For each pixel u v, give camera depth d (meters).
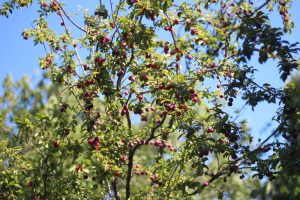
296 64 8.05
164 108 9.82
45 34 10.30
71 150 8.87
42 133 9.09
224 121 8.75
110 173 9.05
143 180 13.31
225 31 9.90
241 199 11.54
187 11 9.66
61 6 10.42
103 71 9.75
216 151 9.04
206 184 9.78
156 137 10.31
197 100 9.09
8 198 9.27
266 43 7.93
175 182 9.91
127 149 10.02
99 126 9.35
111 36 9.92
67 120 9.28
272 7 10.24
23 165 9.38
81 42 9.77
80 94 9.71
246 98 8.61
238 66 8.95
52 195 9.19
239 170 9.53
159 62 9.62
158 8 9.02
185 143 9.64
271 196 9.82
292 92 8.65
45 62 10.29
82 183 10.14
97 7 10.18
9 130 9.65
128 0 9.34
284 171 8.68
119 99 9.96
